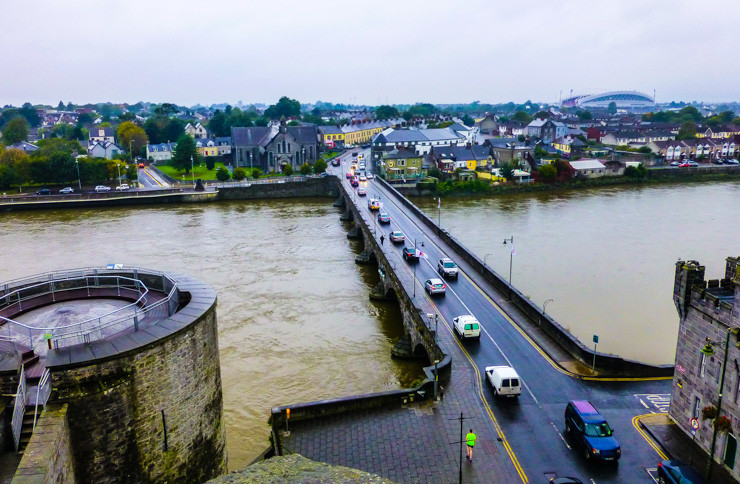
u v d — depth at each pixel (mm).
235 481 19562
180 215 129500
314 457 35094
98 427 23484
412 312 54250
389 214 108438
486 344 50250
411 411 40156
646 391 42312
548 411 39719
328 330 62219
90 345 24203
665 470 31484
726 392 32812
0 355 23516
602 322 62875
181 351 26266
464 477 32969
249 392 48688
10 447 20734
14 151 170125
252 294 73562
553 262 86500
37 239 104688
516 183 163000
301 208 139500
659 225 113500
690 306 36125
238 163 198000
